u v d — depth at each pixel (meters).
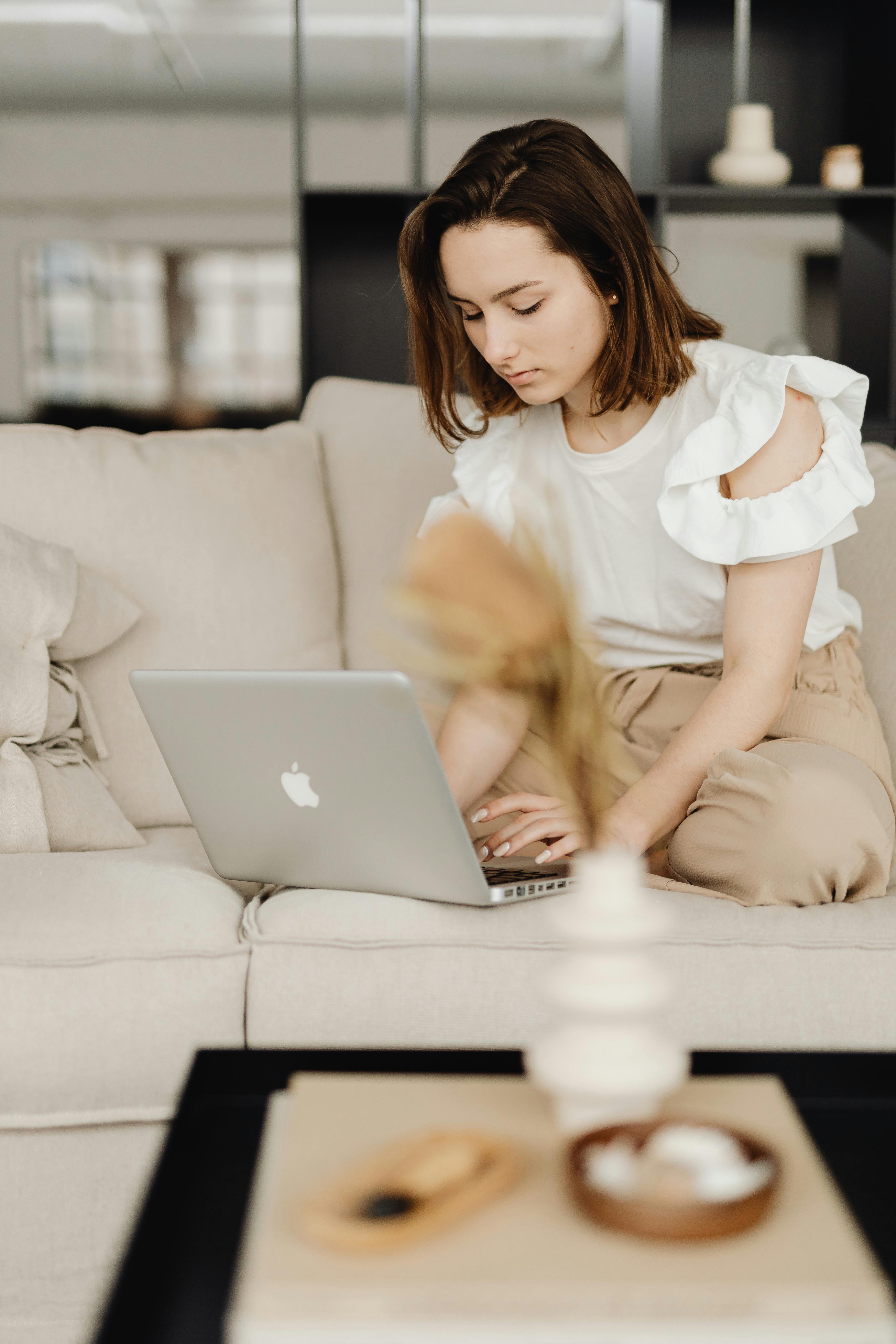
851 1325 0.40
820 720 1.19
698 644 1.32
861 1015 0.96
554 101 7.84
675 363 1.23
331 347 3.41
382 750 0.89
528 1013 0.95
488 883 0.98
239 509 1.58
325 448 1.74
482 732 1.22
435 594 0.56
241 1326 0.40
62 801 1.28
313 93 7.65
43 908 1.00
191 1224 0.51
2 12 7.07
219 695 0.94
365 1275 0.41
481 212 1.14
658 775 1.12
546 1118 0.53
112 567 1.51
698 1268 0.41
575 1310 0.40
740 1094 0.55
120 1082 0.96
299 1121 0.53
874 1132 0.60
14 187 7.67
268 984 0.96
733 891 1.04
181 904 1.02
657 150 3.20
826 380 1.20
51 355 7.76
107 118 7.64
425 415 1.49
